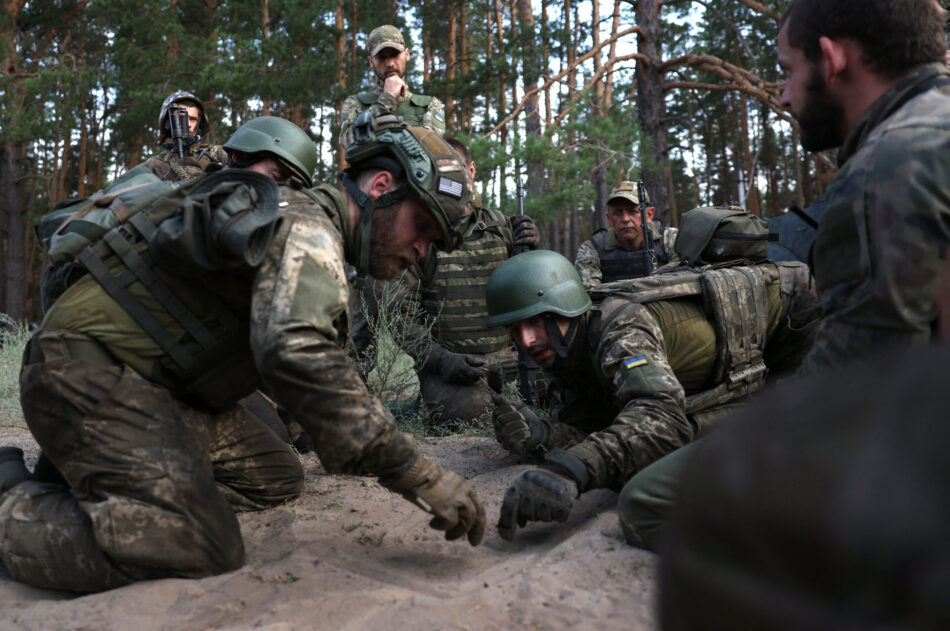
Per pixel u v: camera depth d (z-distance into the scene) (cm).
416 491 191
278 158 322
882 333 146
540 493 223
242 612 177
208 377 211
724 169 3541
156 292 203
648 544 211
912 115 145
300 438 371
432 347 459
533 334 279
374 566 212
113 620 175
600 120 1088
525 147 991
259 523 252
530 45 1445
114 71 1797
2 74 1777
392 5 1861
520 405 316
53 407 197
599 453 233
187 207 188
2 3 1962
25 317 2133
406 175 213
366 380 451
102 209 214
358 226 218
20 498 209
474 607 175
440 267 473
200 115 523
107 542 189
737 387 299
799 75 165
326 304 188
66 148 2194
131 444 196
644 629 163
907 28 150
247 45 1459
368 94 541
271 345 180
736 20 2505
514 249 488
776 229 397
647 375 249
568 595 181
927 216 139
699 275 297
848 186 151
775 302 320
